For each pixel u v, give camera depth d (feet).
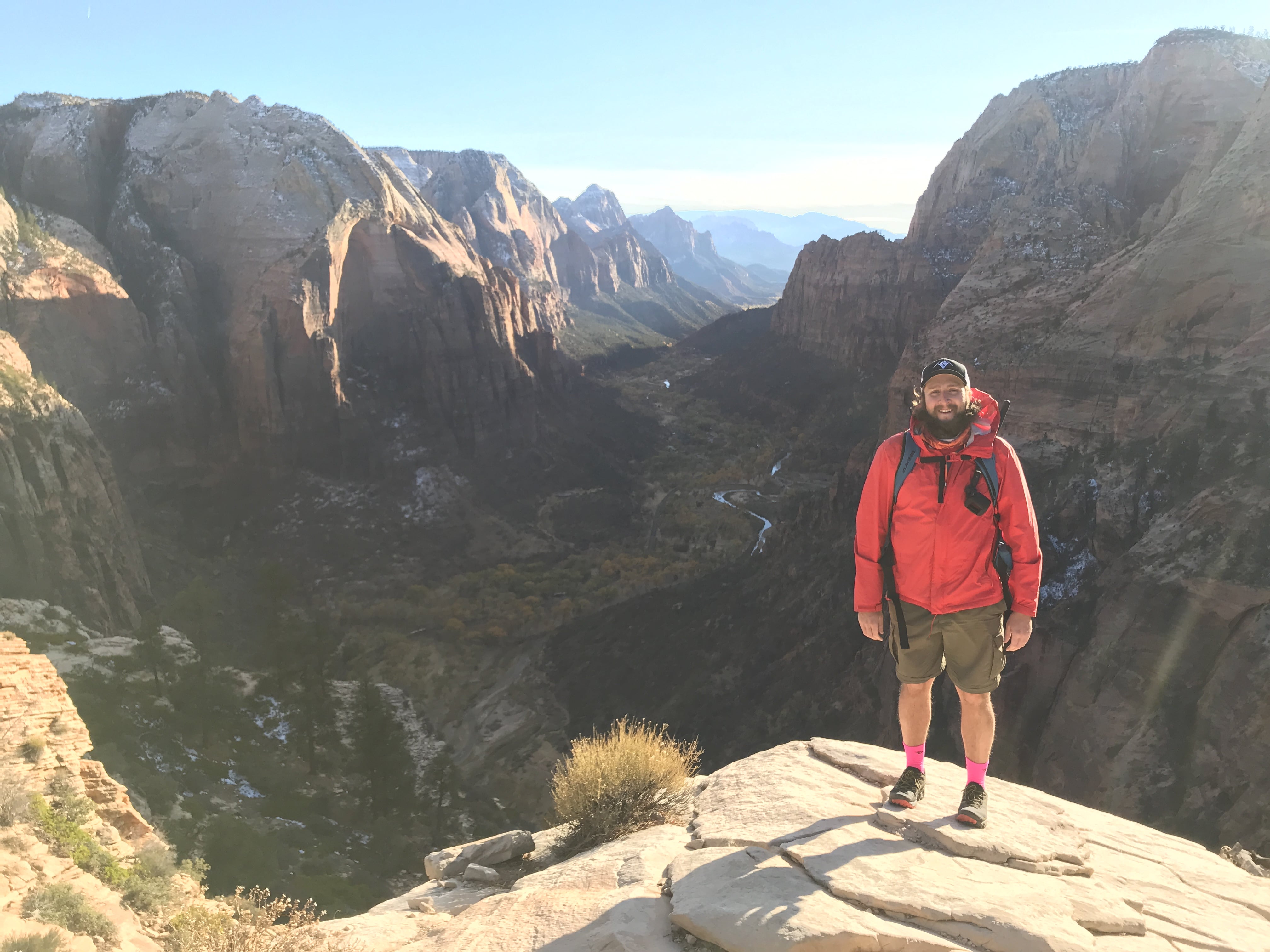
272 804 128.16
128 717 134.82
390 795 147.33
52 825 36.27
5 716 42.68
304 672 183.11
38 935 26.30
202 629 181.68
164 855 41.16
